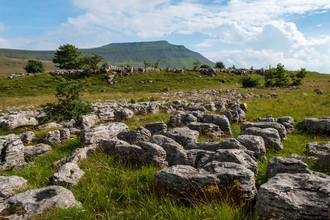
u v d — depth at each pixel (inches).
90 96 1615.4
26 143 537.6
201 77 2524.6
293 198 193.5
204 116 570.3
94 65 2450.8
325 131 483.5
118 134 467.8
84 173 313.0
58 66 3284.9
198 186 226.1
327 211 181.9
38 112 958.4
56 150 481.7
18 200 234.1
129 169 321.7
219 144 346.0
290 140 452.8
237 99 1063.6
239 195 217.0
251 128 436.1
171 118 598.9
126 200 240.2
